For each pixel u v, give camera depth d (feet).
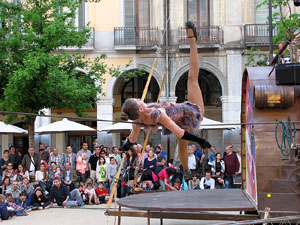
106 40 79.20
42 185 49.03
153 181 45.11
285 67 23.16
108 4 79.51
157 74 79.25
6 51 58.44
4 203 39.88
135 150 47.60
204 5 79.77
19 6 60.03
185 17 79.77
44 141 79.56
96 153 55.06
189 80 21.97
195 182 49.03
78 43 58.90
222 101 78.43
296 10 76.33
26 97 56.08
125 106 19.53
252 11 78.95
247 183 29.27
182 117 20.93
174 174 44.32
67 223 37.58
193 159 51.65
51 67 54.49
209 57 79.00
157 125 20.01
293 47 26.20
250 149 26.81
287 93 23.09
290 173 22.56
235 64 78.23
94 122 88.17
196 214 25.89
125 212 26.71
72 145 87.10
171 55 79.36
